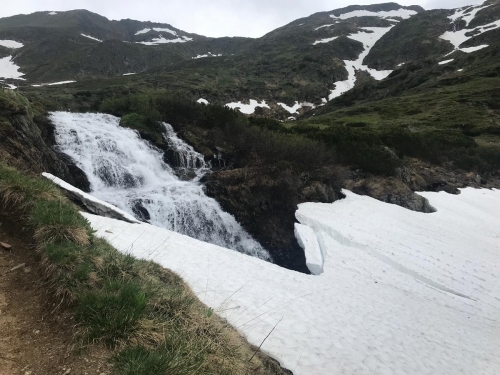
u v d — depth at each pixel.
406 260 18.17
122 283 5.40
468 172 44.69
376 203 28.36
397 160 35.81
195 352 4.55
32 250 5.71
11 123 14.26
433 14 193.88
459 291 15.98
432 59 127.00
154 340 4.52
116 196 17.92
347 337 8.83
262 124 35.44
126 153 21.94
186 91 104.69
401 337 9.98
